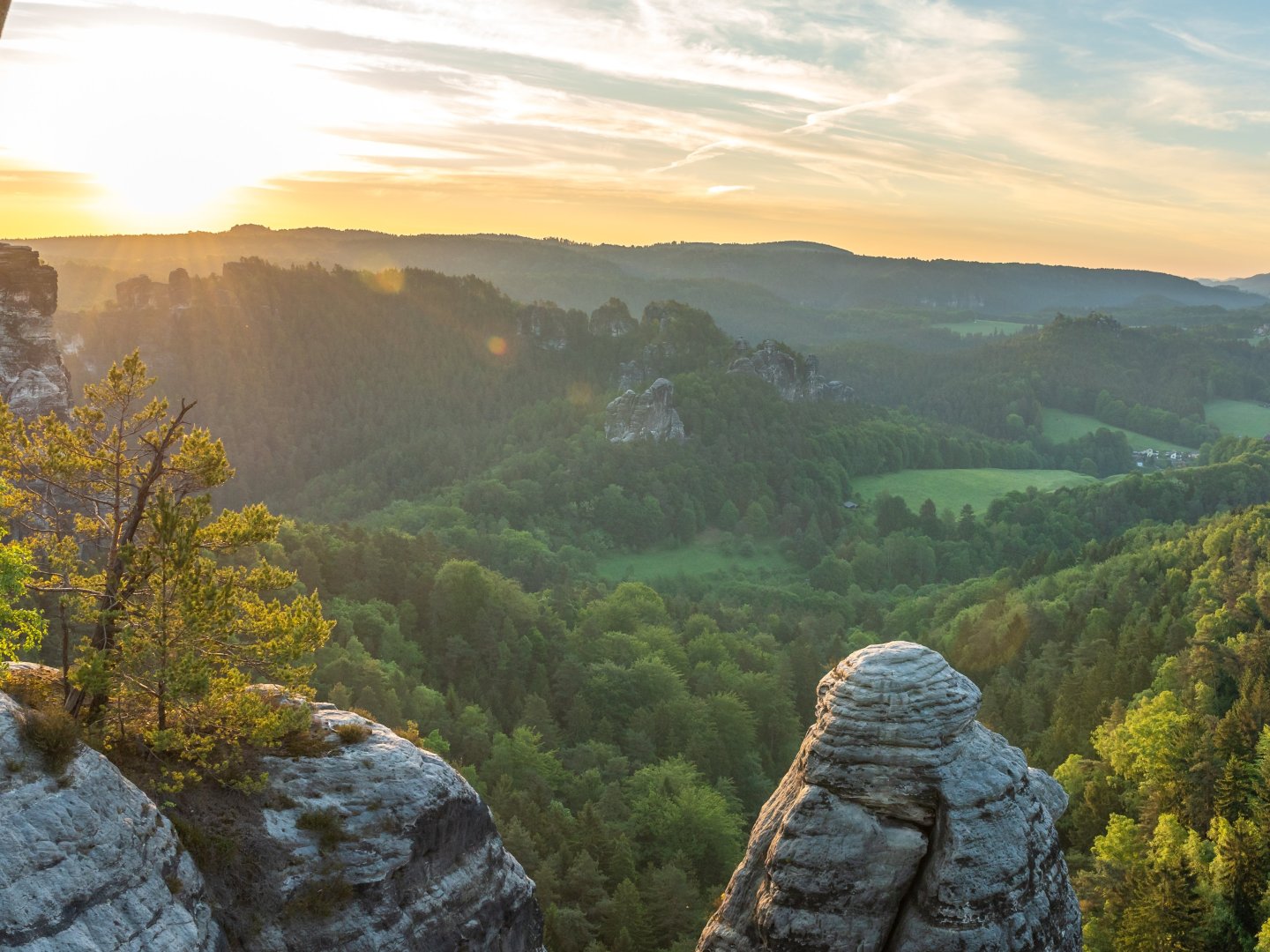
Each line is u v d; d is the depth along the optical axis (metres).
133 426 30.59
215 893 25.72
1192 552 147.75
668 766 100.50
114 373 30.72
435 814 29.20
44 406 119.88
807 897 26.69
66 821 22.27
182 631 28.28
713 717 122.25
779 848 27.14
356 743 30.17
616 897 72.19
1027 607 141.75
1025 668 130.00
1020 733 105.56
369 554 143.25
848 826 26.86
